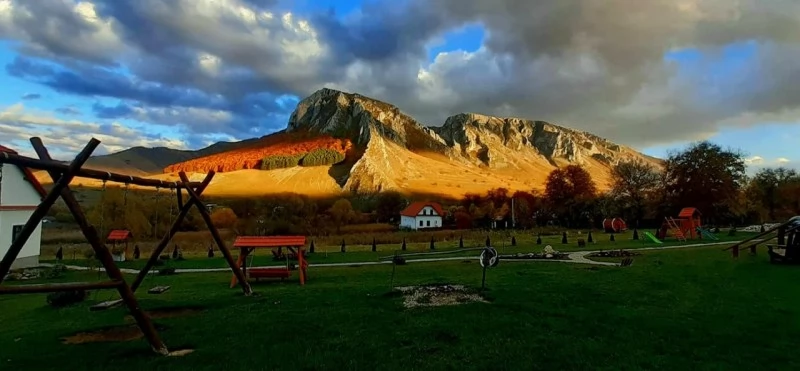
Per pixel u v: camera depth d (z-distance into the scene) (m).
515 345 10.85
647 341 11.45
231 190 188.50
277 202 115.25
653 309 14.93
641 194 92.56
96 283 10.02
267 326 12.59
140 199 66.44
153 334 10.69
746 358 10.47
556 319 13.29
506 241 57.47
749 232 62.00
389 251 47.16
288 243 24.77
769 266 25.48
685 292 17.98
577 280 21.45
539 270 26.83
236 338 11.53
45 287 9.27
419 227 103.50
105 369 9.52
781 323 13.32
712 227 73.56
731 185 78.25
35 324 14.30
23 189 32.78
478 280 22.03
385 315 13.74
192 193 16.80
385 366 9.52
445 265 32.38
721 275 22.47
